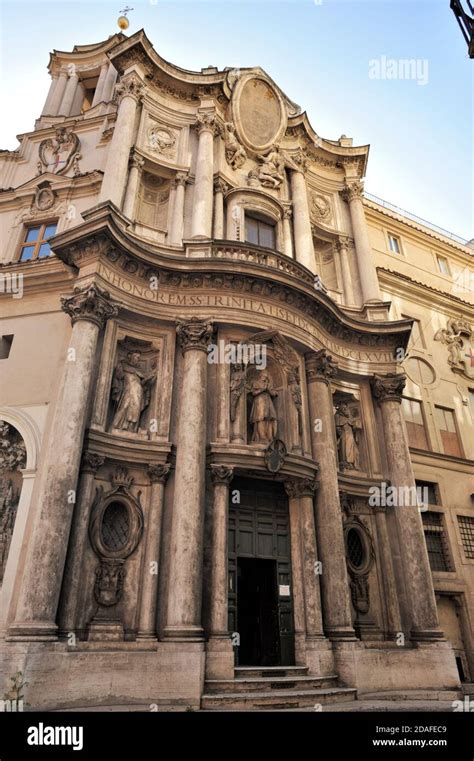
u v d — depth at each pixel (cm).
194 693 1036
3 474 1284
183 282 1504
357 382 1831
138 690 1034
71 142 2006
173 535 1227
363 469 1702
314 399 1602
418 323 2362
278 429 1522
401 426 1744
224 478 1325
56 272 1523
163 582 1216
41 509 1098
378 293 2038
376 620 1485
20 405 1356
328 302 1677
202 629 1134
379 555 1570
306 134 2233
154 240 1631
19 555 1154
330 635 1312
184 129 1945
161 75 1962
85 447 1226
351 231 2217
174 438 1378
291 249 1941
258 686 1111
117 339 1423
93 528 1196
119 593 1179
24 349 1452
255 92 2123
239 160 2006
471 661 1725
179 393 1427
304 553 1377
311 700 1102
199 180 1800
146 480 1320
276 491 1503
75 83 2436
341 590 1354
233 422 1427
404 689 1305
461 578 1845
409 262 2600
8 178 2017
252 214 1930
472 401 2331
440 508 1938
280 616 1338
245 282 1528
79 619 1111
